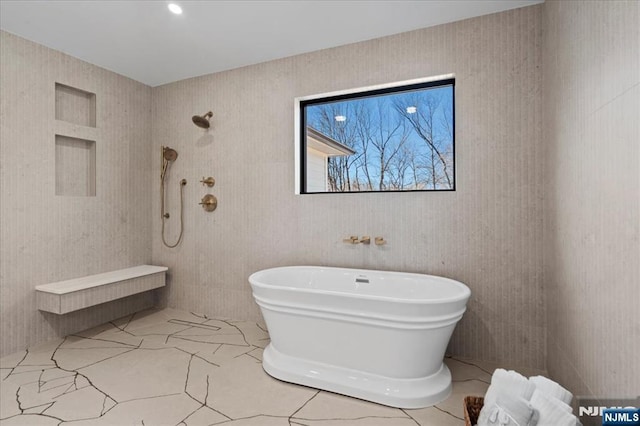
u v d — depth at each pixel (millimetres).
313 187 3244
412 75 2672
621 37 1214
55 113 2969
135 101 3631
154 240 3807
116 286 3072
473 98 2488
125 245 3525
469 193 2512
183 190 3645
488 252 2459
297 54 3088
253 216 3293
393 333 1963
